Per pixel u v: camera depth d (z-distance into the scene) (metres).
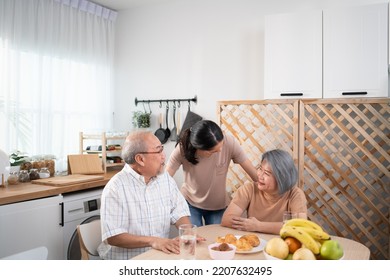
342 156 2.56
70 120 3.22
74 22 3.25
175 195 1.86
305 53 2.54
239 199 1.89
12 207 2.14
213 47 3.19
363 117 2.47
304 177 2.69
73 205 2.55
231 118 2.91
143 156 1.65
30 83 2.85
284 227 1.20
